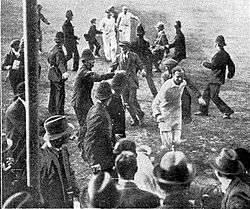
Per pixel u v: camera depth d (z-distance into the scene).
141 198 7.48
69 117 11.73
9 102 11.24
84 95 11.70
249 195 7.85
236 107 12.12
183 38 12.20
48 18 12.02
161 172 7.25
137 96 11.92
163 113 11.87
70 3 12.01
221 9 12.52
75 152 11.42
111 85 11.64
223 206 7.94
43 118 11.69
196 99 12.02
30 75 9.27
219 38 12.24
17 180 10.74
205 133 11.96
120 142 9.55
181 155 7.39
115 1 12.15
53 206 9.83
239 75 12.21
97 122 10.80
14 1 11.85
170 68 11.95
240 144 12.02
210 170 11.45
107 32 12.09
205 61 12.20
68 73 11.84
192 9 12.45
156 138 11.86
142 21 12.24
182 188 7.20
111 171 10.85
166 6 12.47
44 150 9.74
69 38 11.96
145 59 11.96
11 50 11.54
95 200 6.87
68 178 9.92
